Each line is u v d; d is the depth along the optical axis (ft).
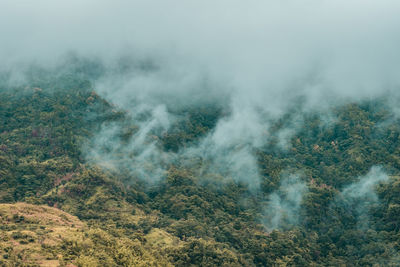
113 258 471.62
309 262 617.62
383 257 615.16
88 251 460.96
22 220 511.81
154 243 568.41
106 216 611.06
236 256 570.46
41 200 615.98
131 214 632.79
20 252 426.10
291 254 619.26
